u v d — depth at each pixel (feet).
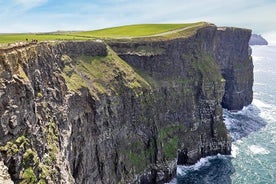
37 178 158.40
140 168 350.84
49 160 180.55
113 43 412.77
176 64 460.14
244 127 560.61
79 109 265.54
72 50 324.80
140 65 419.95
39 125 183.52
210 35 560.20
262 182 377.09
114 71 352.69
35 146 169.37
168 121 417.49
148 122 373.81
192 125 446.60
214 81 487.20
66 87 255.09
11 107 150.71
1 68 152.97
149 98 382.22
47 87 221.87
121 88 346.33
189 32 506.48
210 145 460.96
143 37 447.42
